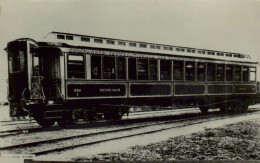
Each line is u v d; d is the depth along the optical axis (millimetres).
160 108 13219
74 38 11094
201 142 9609
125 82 11883
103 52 11250
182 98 13758
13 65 10539
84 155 8445
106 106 11570
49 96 10516
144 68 12453
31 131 10266
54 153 8320
